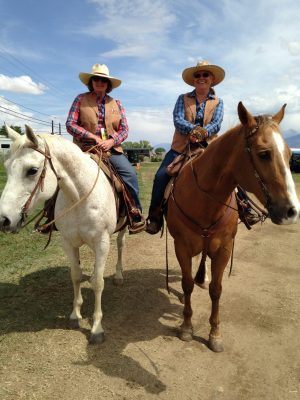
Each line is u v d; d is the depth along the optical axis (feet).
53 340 10.89
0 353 10.16
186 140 12.73
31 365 9.67
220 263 10.39
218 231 9.99
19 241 20.65
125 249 20.20
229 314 12.83
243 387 9.11
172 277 16.26
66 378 9.21
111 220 11.05
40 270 16.25
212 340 10.69
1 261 17.37
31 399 8.46
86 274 16.14
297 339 11.28
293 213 7.08
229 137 8.87
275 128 7.61
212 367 9.86
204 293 14.48
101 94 13.17
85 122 12.86
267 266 17.74
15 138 8.92
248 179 8.16
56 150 9.48
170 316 12.68
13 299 13.47
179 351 10.53
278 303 13.65
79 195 10.20
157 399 8.59
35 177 8.74
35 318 12.16
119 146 13.16
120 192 12.57
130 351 10.46
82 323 11.96
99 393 8.71
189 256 10.73
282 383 9.28
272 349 10.75
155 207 13.07
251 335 11.48
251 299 13.99
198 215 9.87
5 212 8.29
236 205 10.69
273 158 7.28
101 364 9.81
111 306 13.25
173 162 12.01
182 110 12.77
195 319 12.48
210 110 12.50
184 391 8.89
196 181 9.86
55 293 14.07
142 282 15.55
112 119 13.02
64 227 10.76
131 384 9.06
